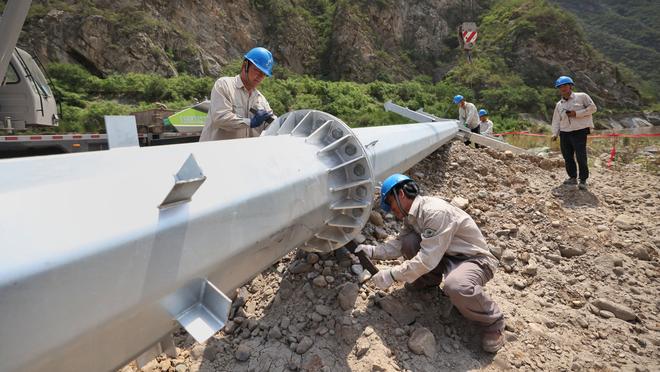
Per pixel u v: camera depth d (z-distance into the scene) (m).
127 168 1.29
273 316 2.77
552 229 4.33
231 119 3.07
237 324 2.80
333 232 2.63
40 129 10.41
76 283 0.99
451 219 2.46
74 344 1.03
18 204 0.97
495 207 4.77
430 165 5.76
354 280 2.94
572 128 5.68
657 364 2.65
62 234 0.99
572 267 3.76
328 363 2.31
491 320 2.48
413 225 2.70
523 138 13.62
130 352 1.33
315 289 2.88
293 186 1.96
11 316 0.88
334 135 2.57
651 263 3.94
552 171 6.69
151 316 1.28
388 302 2.71
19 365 0.92
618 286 3.55
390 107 7.59
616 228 4.60
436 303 2.88
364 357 2.34
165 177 1.34
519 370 2.48
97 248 1.03
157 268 1.21
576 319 3.02
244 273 1.82
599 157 9.03
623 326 3.01
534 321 2.92
